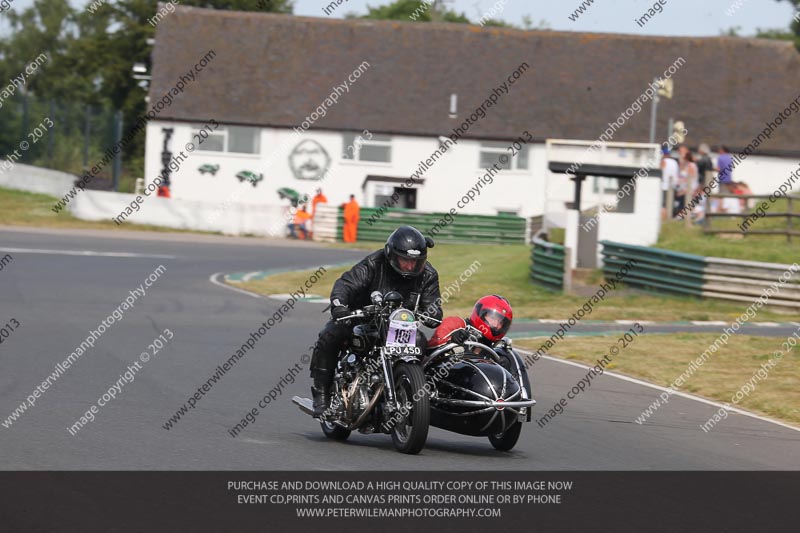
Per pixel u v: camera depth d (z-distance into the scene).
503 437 31.72
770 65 178.38
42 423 32.16
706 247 84.69
